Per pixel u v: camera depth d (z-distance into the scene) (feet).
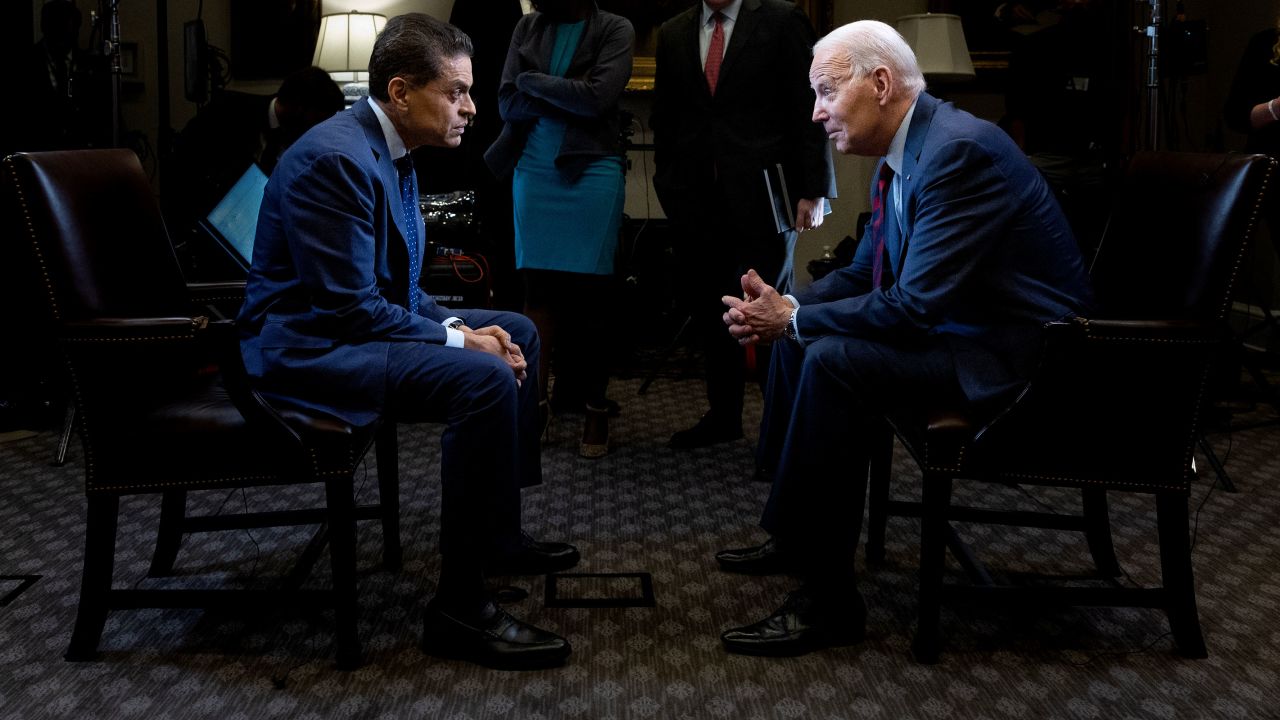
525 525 9.89
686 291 12.39
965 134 7.16
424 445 12.73
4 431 13.20
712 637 7.55
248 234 8.72
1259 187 6.66
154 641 7.39
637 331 17.08
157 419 6.91
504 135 12.05
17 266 13.03
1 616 7.78
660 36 12.12
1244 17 17.29
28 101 13.74
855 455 7.22
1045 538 9.58
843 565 7.34
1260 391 15.35
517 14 14.44
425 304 8.41
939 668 7.09
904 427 7.40
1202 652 7.20
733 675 6.99
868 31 7.51
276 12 17.80
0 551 9.14
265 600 7.02
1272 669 7.06
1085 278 7.51
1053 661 7.19
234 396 6.70
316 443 6.86
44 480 11.28
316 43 17.57
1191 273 6.86
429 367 7.10
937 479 7.03
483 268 14.02
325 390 7.11
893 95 7.47
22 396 13.56
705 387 15.97
